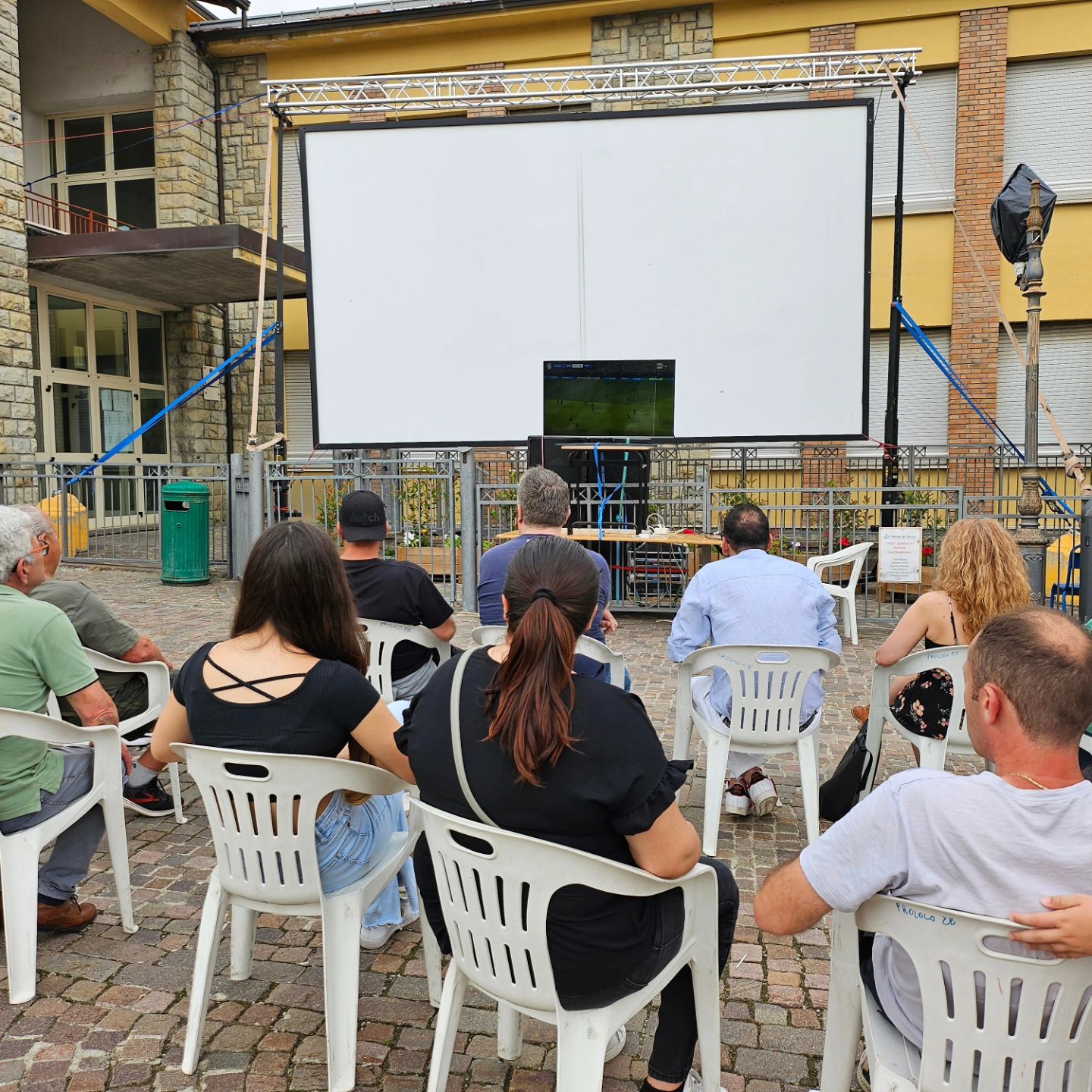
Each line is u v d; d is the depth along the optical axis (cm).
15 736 260
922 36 1210
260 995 263
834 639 367
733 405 985
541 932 173
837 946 184
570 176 976
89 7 1370
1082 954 140
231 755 214
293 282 1271
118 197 1421
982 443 1238
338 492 997
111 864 339
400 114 1362
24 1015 253
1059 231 1209
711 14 1255
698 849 181
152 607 845
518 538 363
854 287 958
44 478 1088
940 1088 154
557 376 998
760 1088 227
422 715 186
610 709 173
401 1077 229
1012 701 149
